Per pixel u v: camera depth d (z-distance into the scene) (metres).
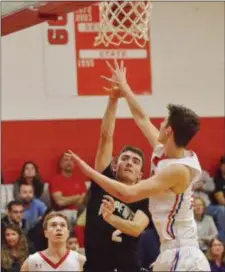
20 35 18.64
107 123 9.69
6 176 18.25
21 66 18.64
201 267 7.63
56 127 18.72
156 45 19.50
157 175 7.54
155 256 14.09
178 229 7.69
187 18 19.72
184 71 19.64
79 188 17.75
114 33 11.61
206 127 19.61
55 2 10.48
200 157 19.50
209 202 18.02
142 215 9.11
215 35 19.84
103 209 8.55
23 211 16.25
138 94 19.30
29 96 18.64
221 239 16.84
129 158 9.23
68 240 13.90
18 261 13.59
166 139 7.76
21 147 18.47
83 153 18.80
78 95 18.91
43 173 18.50
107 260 9.23
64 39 18.89
